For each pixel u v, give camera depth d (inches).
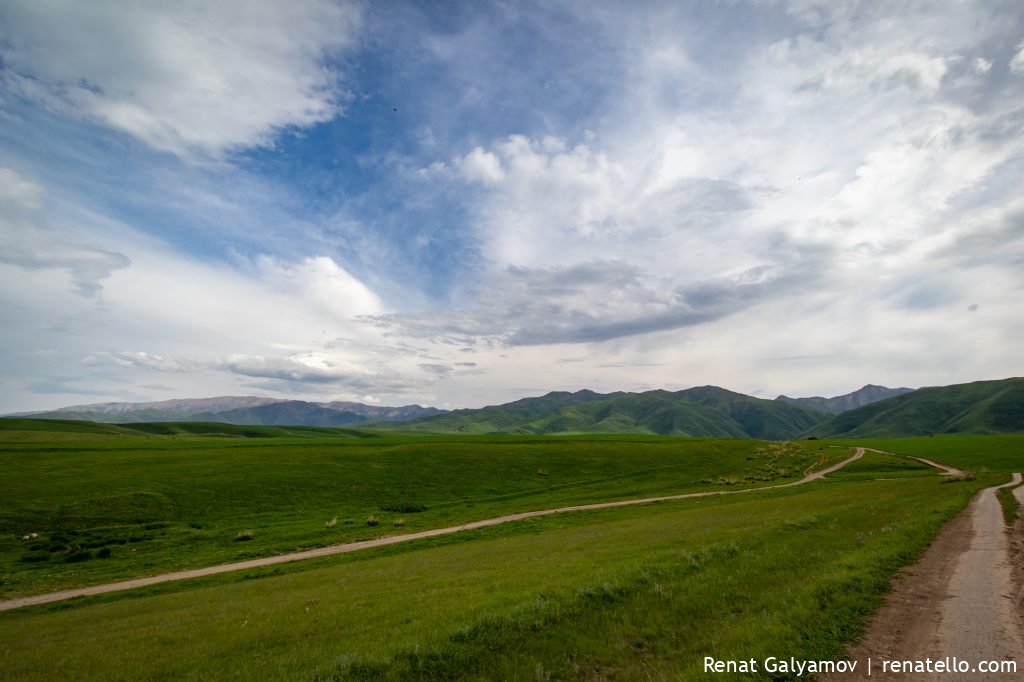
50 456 3191.4
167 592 1172.5
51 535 1862.7
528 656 380.2
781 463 3949.3
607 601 489.4
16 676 487.2
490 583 644.7
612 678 344.5
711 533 941.8
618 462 3855.8
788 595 469.4
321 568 1300.4
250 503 2348.7
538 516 2060.8
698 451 4534.9
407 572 927.7
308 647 452.8
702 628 412.8
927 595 483.8
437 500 2618.1
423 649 389.1
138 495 2324.1
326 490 2637.8
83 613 945.5
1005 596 477.1
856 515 1034.7
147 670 445.7
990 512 1079.6
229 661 442.6
